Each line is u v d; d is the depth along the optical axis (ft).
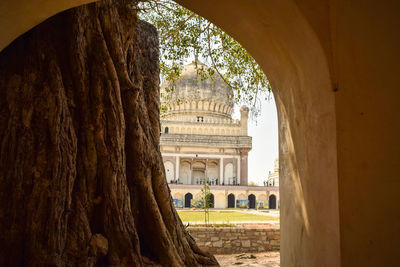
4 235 12.39
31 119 13.74
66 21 16.19
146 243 18.69
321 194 9.20
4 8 9.77
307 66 9.95
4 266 12.10
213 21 13.55
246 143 149.07
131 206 18.52
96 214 15.92
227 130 154.30
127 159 18.93
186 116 158.61
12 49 14.42
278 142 14.29
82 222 14.67
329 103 8.75
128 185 18.70
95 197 15.94
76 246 13.91
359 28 8.28
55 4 10.80
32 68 14.35
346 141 8.27
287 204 12.72
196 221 60.08
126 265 15.26
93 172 15.89
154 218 18.63
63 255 13.28
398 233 7.36
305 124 10.49
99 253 14.84
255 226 43.16
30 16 10.90
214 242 40.04
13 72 14.08
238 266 30.37
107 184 15.98
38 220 12.73
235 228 40.81
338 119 8.39
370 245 7.70
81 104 16.17
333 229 8.39
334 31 8.61
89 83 16.62
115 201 16.03
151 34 25.86
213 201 135.85
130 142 18.94
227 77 34.14
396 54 7.75
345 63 8.45
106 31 18.38
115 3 19.30
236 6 11.41
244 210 119.65
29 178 13.04
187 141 148.05
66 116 14.67
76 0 11.12
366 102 8.09
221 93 161.38
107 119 16.67
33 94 14.01
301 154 10.89
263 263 32.42
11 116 13.46
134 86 19.08
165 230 18.86
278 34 10.87
